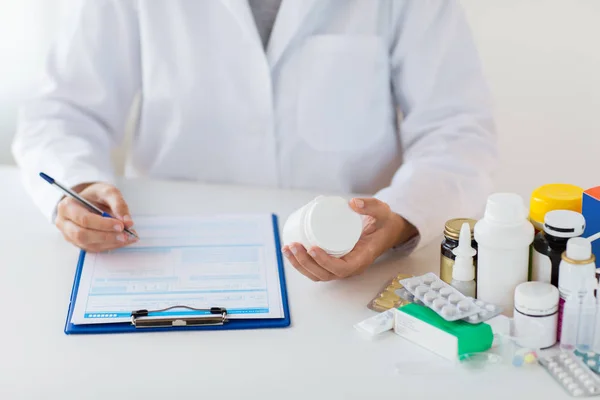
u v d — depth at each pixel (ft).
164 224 3.41
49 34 5.36
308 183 4.20
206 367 2.40
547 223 2.45
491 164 3.72
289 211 3.65
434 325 2.44
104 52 4.09
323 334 2.59
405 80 4.00
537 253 2.52
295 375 2.36
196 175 4.25
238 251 3.15
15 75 5.47
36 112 4.01
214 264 3.04
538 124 4.77
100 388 2.30
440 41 3.89
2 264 3.10
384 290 2.87
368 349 2.50
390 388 2.29
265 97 3.97
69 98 4.08
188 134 4.14
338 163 4.12
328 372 2.38
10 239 3.34
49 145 3.81
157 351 2.49
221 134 4.13
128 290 2.84
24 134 3.92
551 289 2.43
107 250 3.14
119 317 2.66
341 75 3.97
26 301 2.81
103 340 2.55
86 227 3.10
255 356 2.46
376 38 3.93
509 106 4.79
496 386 2.29
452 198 3.36
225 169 4.20
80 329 2.60
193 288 2.86
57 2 5.28
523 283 2.49
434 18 3.89
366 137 4.10
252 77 3.96
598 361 2.36
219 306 2.73
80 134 4.01
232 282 2.90
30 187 3.60
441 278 2.81
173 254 3.12
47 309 2.76
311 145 4.09
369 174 4.20
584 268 2.35
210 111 4.08
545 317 2.41
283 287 2.88
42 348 2.50
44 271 3.04
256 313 2.69
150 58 4.06
